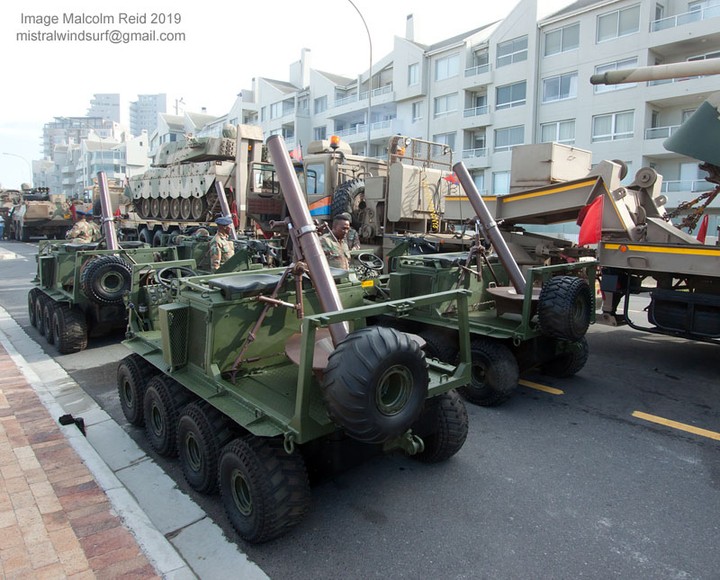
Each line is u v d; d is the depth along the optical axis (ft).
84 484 11.96
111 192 76.95
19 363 22.27
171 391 13.94
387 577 9.75
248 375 13.03
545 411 17.83
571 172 28.60
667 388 20.13
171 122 234.58
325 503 12.17
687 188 80.53
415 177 37.27
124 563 9.33
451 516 11.66
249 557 10.34
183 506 12.19
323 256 11.93
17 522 10.46
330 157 39.42
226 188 53.16
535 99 95.55
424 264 20.52
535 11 94.22
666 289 21.22
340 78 161.48
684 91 78.02
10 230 105.19
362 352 9.18
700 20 76.28
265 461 10.31
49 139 554.87
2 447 13.83
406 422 9.74
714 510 11.89
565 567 9.98
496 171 104.53
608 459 14.33
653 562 10.11
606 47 85.66
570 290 16.92
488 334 17.79
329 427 10.11
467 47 108.17
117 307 25.43
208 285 13.10
